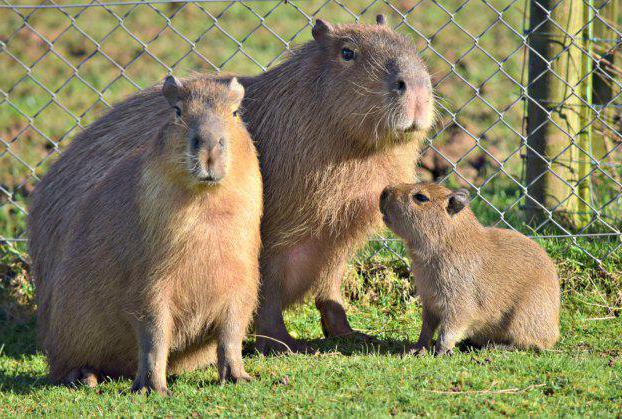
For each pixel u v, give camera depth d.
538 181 16.42
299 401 10.09
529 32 15.51
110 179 11.83
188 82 11.04
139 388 11.00
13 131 26.53
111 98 28.84
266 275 13.12
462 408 9.74
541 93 16.06
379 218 13.23
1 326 15.79
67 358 12.52
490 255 12.64
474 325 12.70
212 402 10.39
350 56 12.44
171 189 10.66
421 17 33.09
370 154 12.77
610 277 15.00
